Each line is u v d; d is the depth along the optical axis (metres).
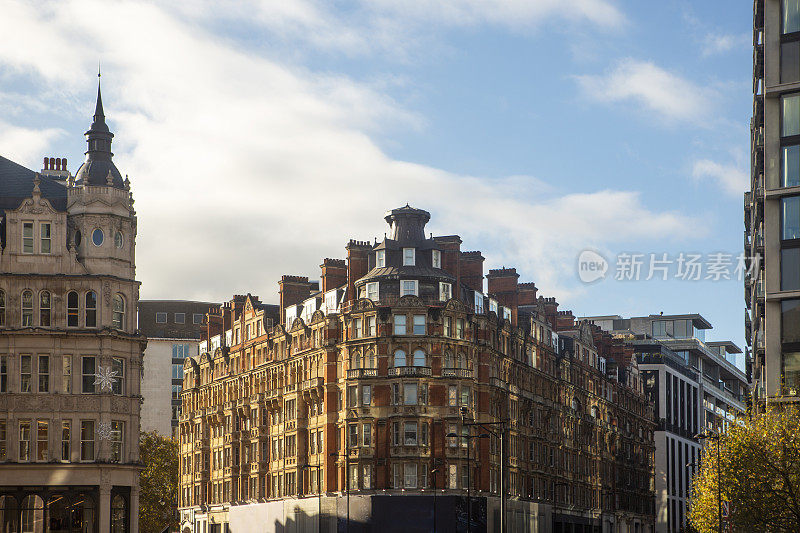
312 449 134.75
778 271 84.06
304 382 135.62
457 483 125.12
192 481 170.50
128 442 89.31
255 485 149.12
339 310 135.12
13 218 89.75
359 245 134.75
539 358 152.38
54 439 87.00
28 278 88.94
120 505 88.56
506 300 146.12
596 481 172.12
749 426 80.56
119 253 92.00
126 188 93.19
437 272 131.12
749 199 144.12
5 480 85.62
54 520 86.25
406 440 125.44
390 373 126.88
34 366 87.69
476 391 130.62
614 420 184.50
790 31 86.25
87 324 89.56
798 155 84.56
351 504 122.25
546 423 151.75
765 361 85.06
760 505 72.62
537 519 134.75
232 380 160.38
